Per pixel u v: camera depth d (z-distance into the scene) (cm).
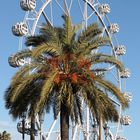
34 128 3259
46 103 2975
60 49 3000
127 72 5888
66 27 3081
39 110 2891
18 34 4447
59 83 2936
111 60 3064
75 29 3120
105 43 3100
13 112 3069
